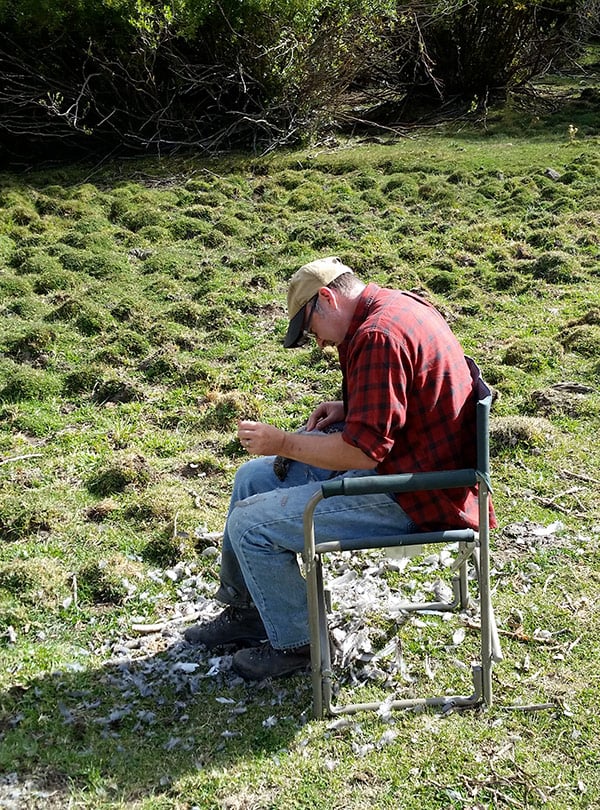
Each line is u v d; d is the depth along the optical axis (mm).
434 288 7195
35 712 3121
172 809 2775
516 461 4652
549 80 15500
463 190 9805
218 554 3971
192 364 5707
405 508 3029
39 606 3654
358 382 2855
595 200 9156
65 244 8094
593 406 5148
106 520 4234
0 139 11883
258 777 2871
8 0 11047
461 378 3020
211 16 11461
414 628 3494
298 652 3240
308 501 2879
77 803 2789
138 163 11383
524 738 2980
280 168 10852
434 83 13875
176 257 7859
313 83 11883
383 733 3004
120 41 11375
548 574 3797
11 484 4480
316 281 3010
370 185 10016
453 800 2770
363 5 11836
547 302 6887
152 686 3266
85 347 6090
